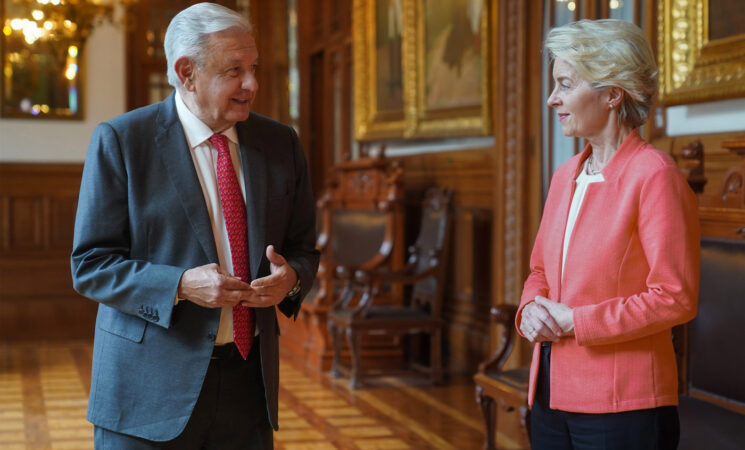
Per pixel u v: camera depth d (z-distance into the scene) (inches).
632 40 83.2
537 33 193.5
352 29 352.5
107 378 88.9
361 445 185.6
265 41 499.5
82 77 458.9
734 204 125.4
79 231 87.4
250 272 91.0
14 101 449.4
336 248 306.8
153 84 482.6
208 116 89.7
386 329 244.4
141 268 86.0
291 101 470.0
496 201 206.2
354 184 299.9
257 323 90.9
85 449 183.8
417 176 296.0
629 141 84.7
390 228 266.5
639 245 82.3
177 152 89.6
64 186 451.5
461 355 266.8
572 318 82.3
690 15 156.7
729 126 153.2
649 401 80.9
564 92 86.0
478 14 251.0
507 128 202.8
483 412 166.1
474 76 254.2
